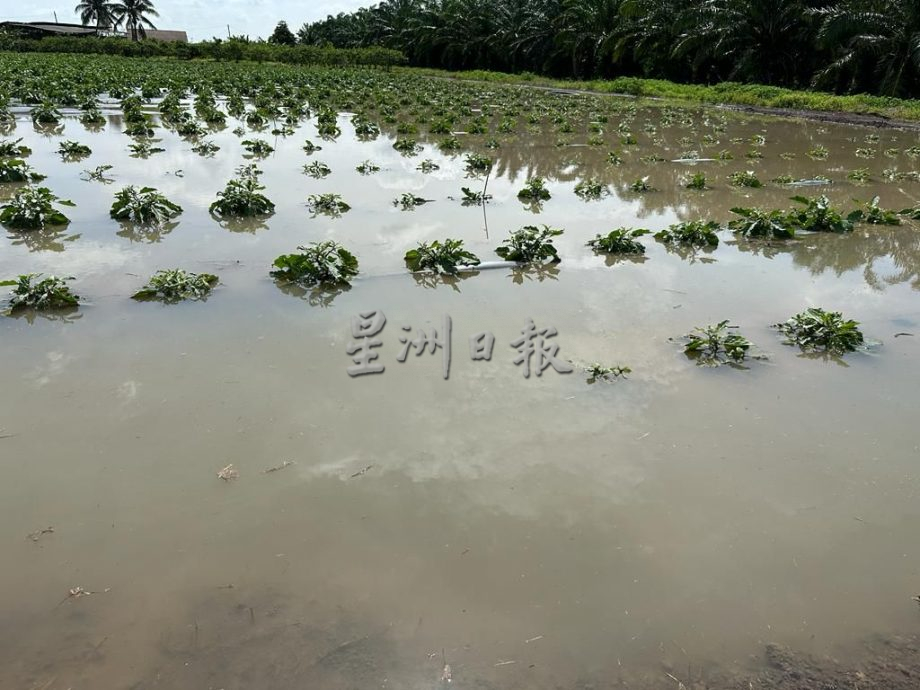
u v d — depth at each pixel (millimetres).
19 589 3408
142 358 5629
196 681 2947
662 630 3287
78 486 4121
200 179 12430
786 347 6289
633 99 33438
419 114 24297
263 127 19828
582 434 4781
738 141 19406
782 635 3285
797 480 4398
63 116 20281
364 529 3852
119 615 3277
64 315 6414
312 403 5039
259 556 3646
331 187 12250
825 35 27625
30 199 9195
